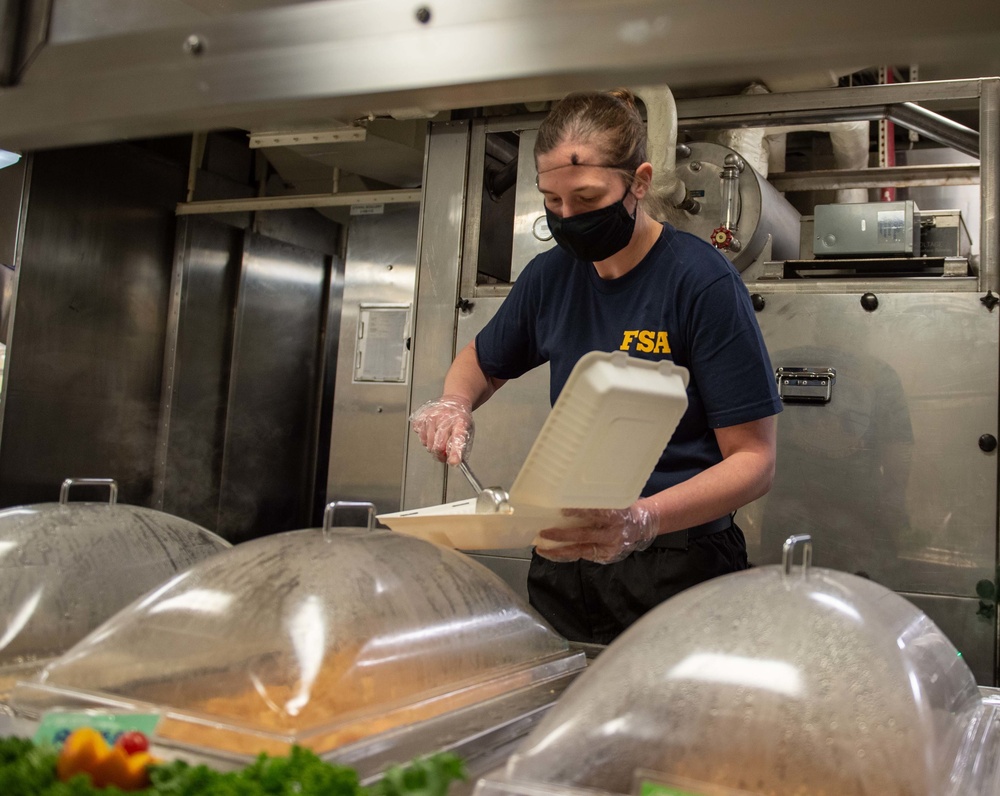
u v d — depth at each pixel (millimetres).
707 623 868
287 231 4566
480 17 832
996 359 2418
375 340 3945
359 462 3930
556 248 1857
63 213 3689
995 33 662
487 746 915
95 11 1004
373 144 3596
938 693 882
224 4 950
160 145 4105
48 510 1285
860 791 744
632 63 772
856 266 2613
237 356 4305
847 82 3490
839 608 883
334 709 873
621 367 1103
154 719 866
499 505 1208
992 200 2463
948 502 2441
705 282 1585
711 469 1512
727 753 767
